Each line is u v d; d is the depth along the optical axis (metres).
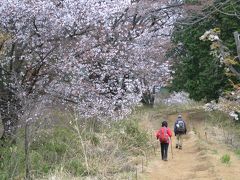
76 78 15.19
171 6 29.67
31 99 13.00
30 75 14.24
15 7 13.30
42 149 13.12
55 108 15.34
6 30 13.77
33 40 14.00
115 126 16.66
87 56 15.79
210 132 21.39
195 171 13.33
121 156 13.91
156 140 17.70
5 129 13.39
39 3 13.52
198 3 27.94
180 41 31.17
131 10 23.19
